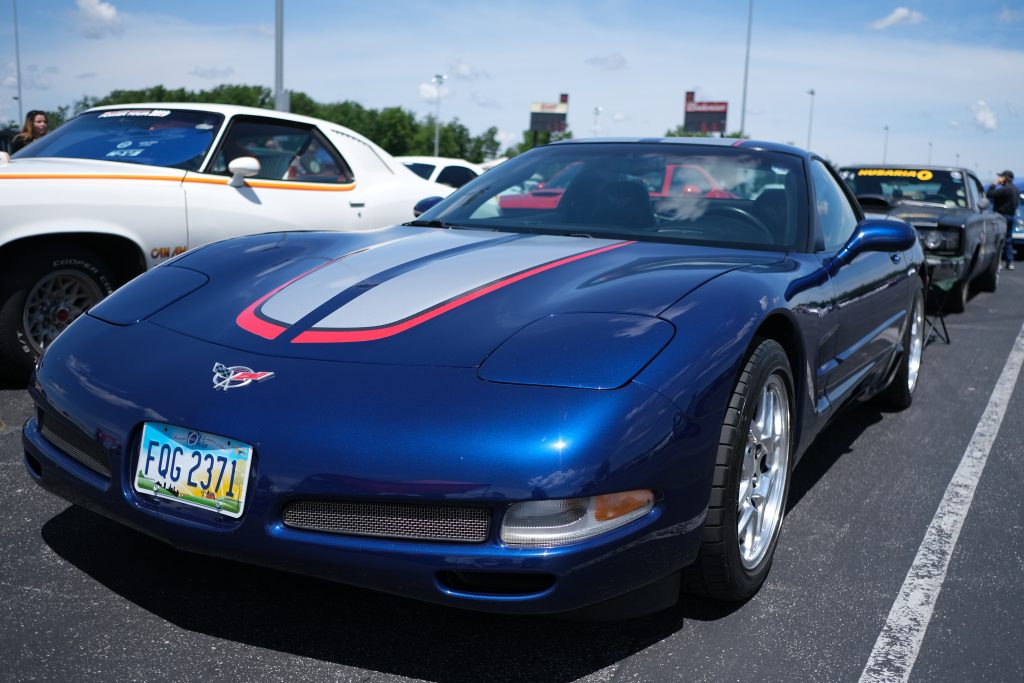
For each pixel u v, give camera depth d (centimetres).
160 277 252
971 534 291
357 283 233
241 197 500
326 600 225
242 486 188
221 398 194
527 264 245
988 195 1316
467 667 200
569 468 177
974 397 485
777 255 276
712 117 11369
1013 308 863
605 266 245
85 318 239
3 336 411
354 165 576
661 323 206
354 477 180
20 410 385
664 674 201
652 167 321
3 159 445
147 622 212
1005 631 227
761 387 220
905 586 250
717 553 213
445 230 297
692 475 196
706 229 292
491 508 179
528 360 193
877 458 370
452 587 184
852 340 316
